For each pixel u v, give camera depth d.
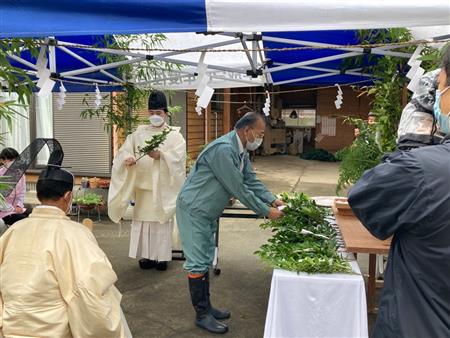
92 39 4.34
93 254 1.83
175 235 4.90
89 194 6.15
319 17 2.07
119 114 6.13
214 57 4.78
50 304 1.77
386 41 3.62
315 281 2.26
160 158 4.23
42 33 2.06
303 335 2.28
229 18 2.06
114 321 1.81
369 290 3.46
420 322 1.21
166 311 3.60
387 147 3.23
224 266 4.69
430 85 1.59
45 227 1.84
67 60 4.81
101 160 7.38
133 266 4.67
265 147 15.70
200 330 3.28
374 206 1.26
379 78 3.98
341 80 5.23
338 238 2.90
